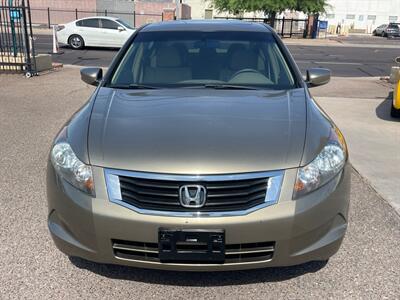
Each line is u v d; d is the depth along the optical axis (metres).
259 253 2.45
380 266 3.03
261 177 2.42
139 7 38.50
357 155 5.51
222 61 3.77
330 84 11.46
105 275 2.91
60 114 7.39
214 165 2.41
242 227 2.37
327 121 3.05
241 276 2.89
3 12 11.96
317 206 2.47
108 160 2.50
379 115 7.75
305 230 2.46
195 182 2.38
